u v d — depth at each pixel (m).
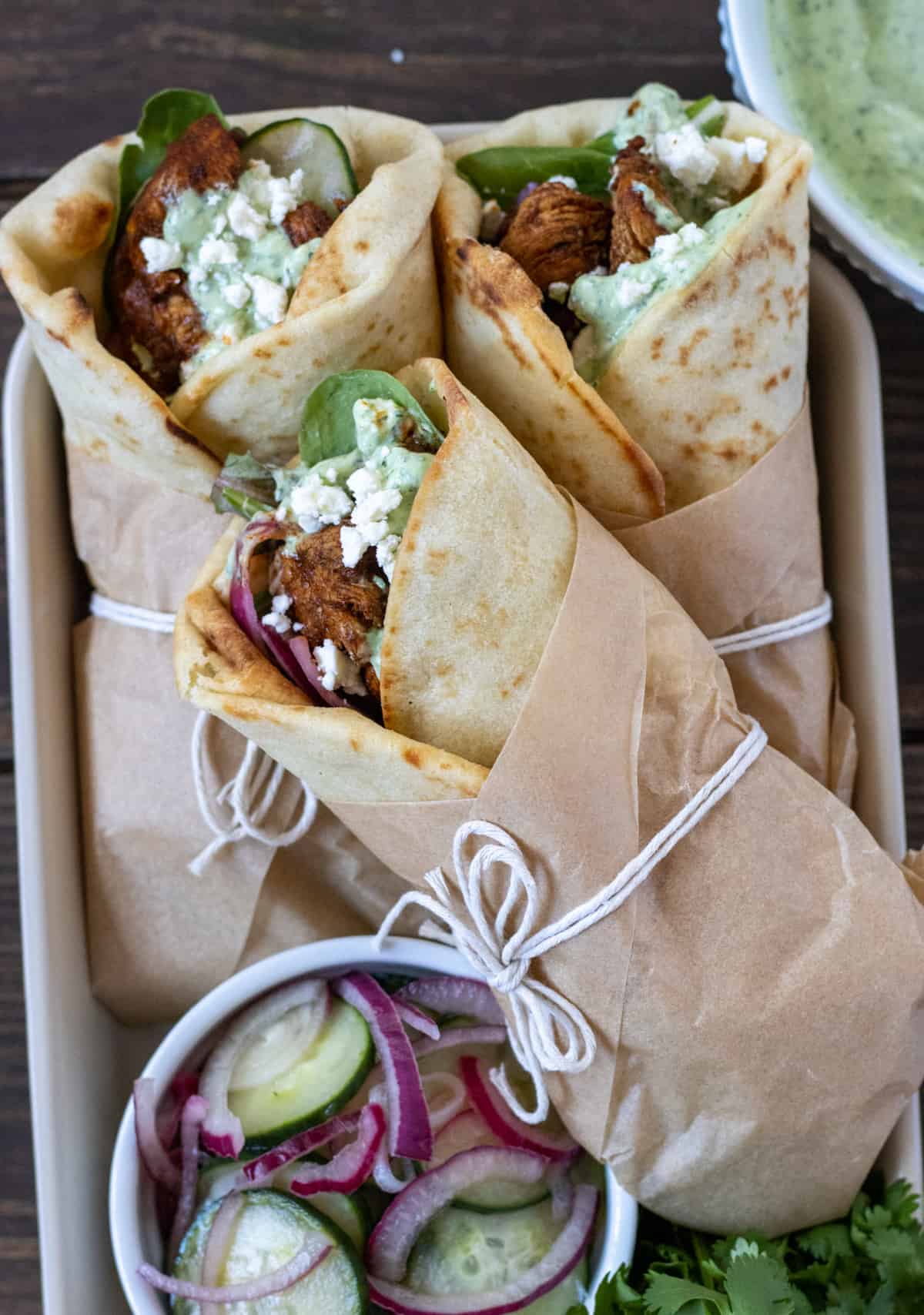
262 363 0.44
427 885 0.44
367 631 0.42
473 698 0.42
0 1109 0.55
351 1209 0.46
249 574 0.43
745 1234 0.46
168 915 0.50
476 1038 0.48
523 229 0.46
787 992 0.43
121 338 0.47
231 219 0.45
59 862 0.50
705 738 0.43
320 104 0.55
